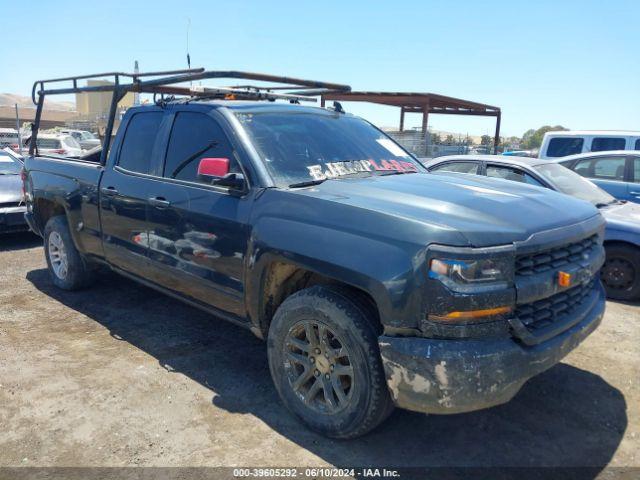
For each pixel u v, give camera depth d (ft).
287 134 13.07
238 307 12.12
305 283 11.95
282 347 11.16
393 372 9.07
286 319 10.91
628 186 26.23
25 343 15.17
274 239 10.78
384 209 9.70
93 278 19.56
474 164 24.49
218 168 11.67
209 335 15.94
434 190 11.12
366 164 13.51
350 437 10.32
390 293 8.98
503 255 8.83
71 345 15.07
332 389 10.48
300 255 10.25
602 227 11.83
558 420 11.50
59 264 19.92
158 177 14.19
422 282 8.77
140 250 14.80
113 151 16.12
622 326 17.17
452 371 8.57
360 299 10.02
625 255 19.69
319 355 10.60
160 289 14.98
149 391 12.53
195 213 12.69
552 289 9.62
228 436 10.76
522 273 9.24
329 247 9.87
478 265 8.66
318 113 14.74
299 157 12.56
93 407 11.80
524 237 9.23
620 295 19.99
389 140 15.69
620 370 13.93
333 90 17.02
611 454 10.31
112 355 14.46
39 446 10.40
